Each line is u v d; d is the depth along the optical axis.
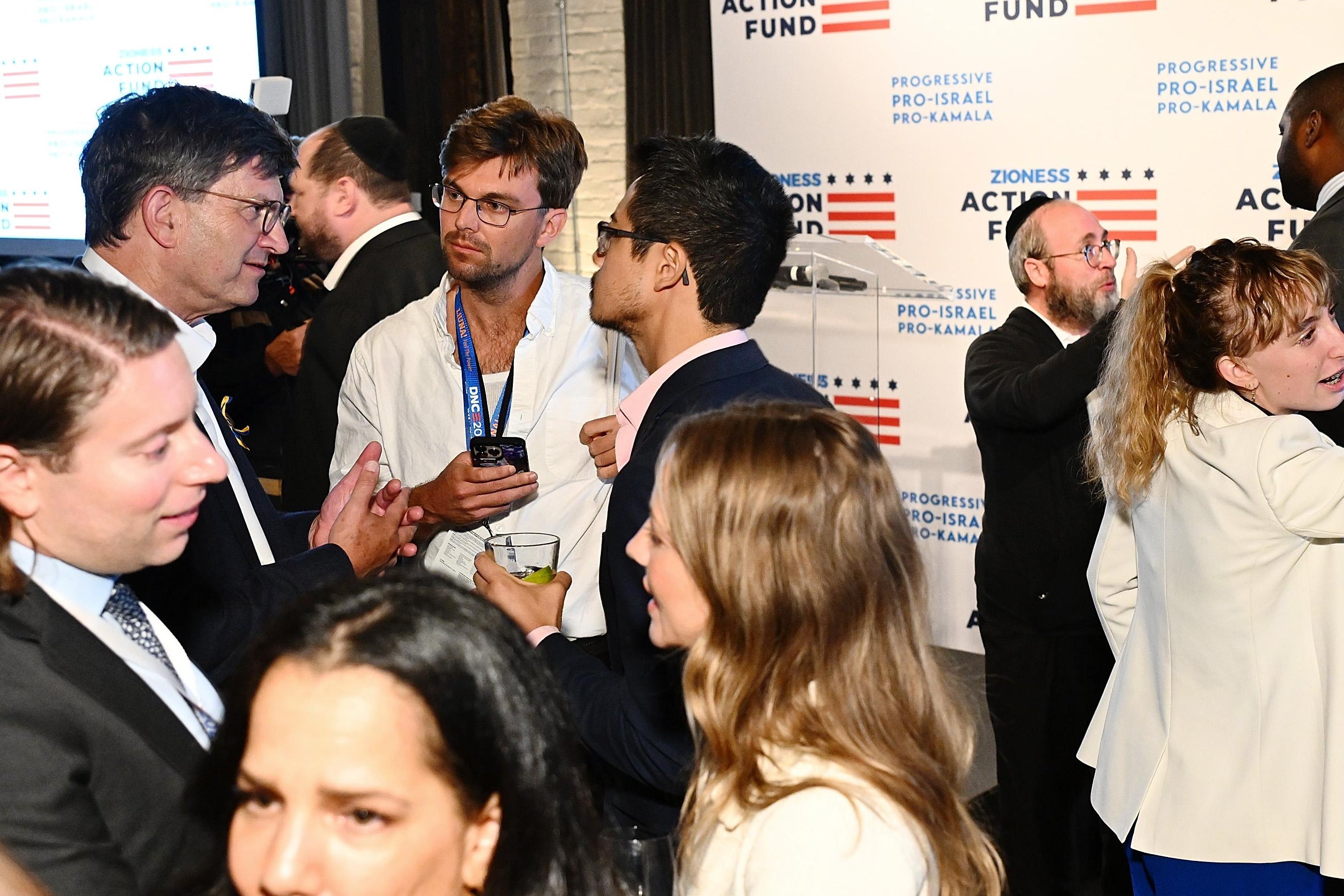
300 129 5.22
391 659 0.79
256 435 3.63
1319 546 1.95
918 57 3.96
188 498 1.17
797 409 1.21
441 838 0.80
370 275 3.00
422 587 0.85
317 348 3.01
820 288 3.10
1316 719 1.95
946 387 4.05
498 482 2.20
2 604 1.10
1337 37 3.37
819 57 4.12
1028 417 2.61
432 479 2.45
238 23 5.09
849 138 4.12
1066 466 2.70
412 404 2.48
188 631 1.61
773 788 1.10
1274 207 3.52
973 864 1.18
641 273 1.70
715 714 1.14
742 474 1.14
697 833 1.15
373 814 0.78
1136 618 2.20
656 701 1.49
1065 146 3.78
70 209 5.39
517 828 0.83
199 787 0.85
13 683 1.09
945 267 4.02
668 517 1.18
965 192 3.95
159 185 1.72
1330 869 1.91
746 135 4.31
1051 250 2.83
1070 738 2.84
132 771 1.14
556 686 0.89
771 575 1.12
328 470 3.02
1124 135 3.69
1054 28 3.73
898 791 1.09
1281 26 3.43
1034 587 2.77
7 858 0.75
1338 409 2.47
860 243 3.11
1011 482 2.77
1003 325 2.95
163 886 1.08
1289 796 1.97
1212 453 1.98
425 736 0.78
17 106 5.41
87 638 1.14
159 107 1.73
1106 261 2.84
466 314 2.46
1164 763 2.09
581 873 0.87
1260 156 3.52
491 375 2.44
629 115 4.69
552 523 2.39
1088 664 2.81
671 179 1.68
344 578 0.87
